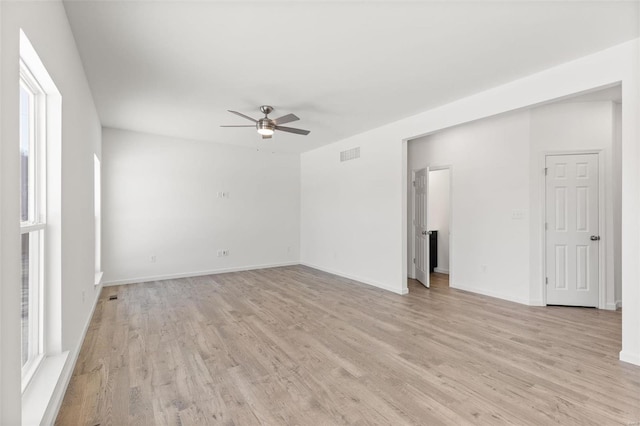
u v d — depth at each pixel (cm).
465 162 519
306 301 454
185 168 621
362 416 198
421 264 574
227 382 238
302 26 247
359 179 585
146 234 582
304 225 758
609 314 396
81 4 218
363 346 301
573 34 257
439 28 250
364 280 573
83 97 310
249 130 557
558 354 282
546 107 434
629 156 265
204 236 643
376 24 245
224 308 421
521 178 449
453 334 330
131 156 567
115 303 443
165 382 238
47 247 216
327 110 445
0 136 116
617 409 203
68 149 238
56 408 194
